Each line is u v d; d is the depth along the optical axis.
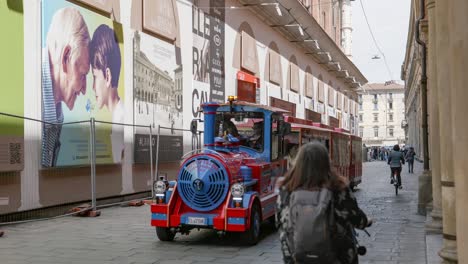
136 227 11.04
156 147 17.30
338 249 3.39
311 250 3.23
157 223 9.27
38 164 12.09
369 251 8.84
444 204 6.44
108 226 11.17
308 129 16.47
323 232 3.24
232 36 24.78
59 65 12.79
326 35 37.16
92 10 14.33
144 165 16.83
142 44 16.80
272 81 30.41
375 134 120.44
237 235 10.20
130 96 16.08
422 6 13.66
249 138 10.59
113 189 15.09
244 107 10.54
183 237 9.99
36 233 10.25
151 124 17.20
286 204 3.48
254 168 9.85
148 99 17.05
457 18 4.38
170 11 18.64
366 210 14.98
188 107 20.06
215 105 10.57
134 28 16.36
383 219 13.01
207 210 9.12
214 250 8.79
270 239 9.93
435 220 10.26
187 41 20.11
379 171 40.94
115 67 15.20
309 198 3.35
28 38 11.88
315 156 3.49
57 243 9.23
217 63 22.92
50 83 12.45
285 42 33.41
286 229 3.43
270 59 30.12
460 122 4.29
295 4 29.19
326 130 18.91
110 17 15.13
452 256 6.23
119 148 15.24
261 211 9.60
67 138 12.95
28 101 11.82
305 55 38.41
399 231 11.09
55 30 12.68
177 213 9.26
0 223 10.63
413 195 19.98
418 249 9.02
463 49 4.33
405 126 87.31
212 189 9.12
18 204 11.48
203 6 21.58
